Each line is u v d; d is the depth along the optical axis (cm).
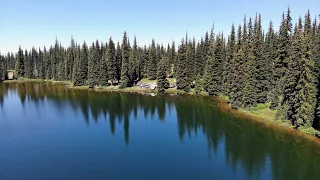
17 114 6309
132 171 3269
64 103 7631
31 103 7688
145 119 5762
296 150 3794
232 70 7425
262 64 6203
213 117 5791
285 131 4584
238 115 5894
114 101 7931
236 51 7794
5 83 13600
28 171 3325
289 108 4778
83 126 5269
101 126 5247
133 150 3956
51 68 15438
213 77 8750
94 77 11156
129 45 12206
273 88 6134
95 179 3091
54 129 5072
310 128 4412
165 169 3309
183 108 6794
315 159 3503
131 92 9844
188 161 3534
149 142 4288
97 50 12462
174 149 3966
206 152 3825
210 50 9706
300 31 4694
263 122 5212
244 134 4559
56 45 16338
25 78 15688
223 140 4300
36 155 3819
